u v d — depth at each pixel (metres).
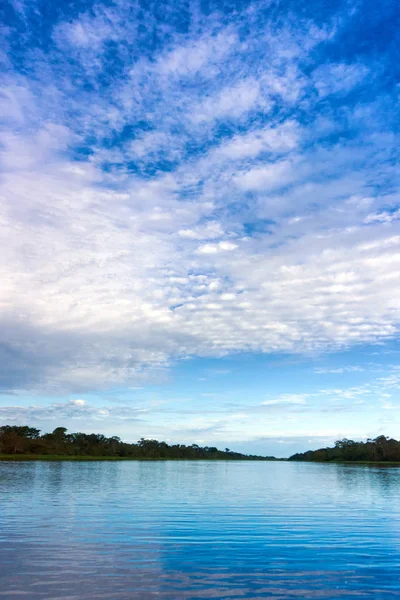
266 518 27.44
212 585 13.64
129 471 102.38
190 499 39.06
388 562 16.53
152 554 17.34
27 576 14.11
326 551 18.19
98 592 12.76
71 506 32.16
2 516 26.91
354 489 54.41
